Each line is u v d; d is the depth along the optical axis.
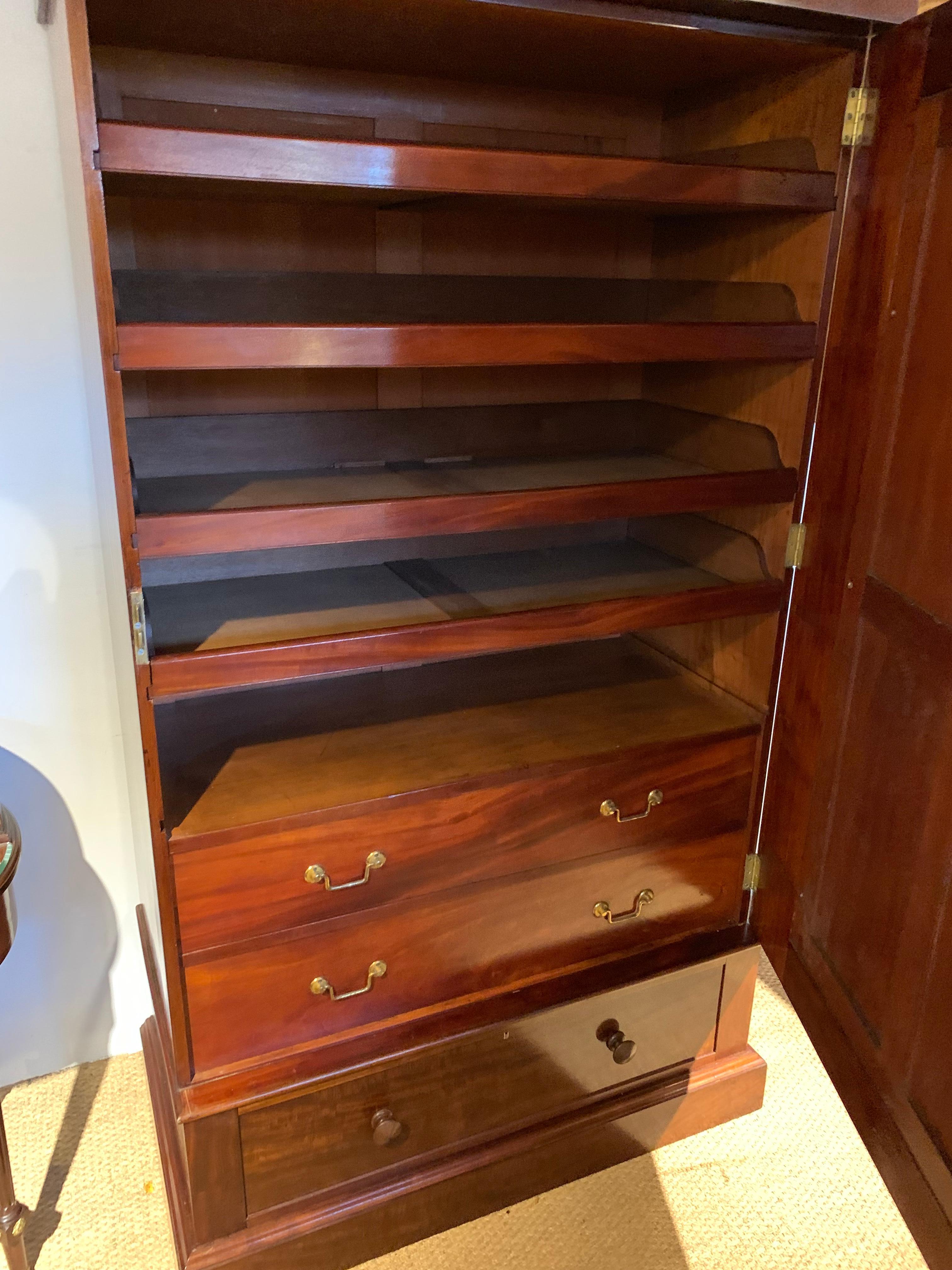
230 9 0.95
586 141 1.38
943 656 0.95
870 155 1.04
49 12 1.09
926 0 0.99
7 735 1.39
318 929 1.16
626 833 1.31
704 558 1.41
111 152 0.82
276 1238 1.23
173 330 0.88
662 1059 1.45
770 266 1.22
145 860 1.30
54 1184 1.38
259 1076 1.17
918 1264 1.31
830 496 1.16
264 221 1.26
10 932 1.10
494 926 1.27
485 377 1.46
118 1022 1.61
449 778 1.18
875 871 1.10
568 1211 1.38
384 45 1.08
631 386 1.56
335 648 1.06
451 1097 1.29
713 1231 1.35
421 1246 1.32
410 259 1.35
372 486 1.20
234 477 1.26
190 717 1.35
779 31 1.02
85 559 1.35
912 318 0.99
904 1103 1.03
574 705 1.41
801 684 1.26
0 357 1.23
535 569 1.42
